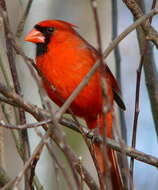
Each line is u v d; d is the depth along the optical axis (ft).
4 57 25.77
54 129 17.97
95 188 21.27
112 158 27.81
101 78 16.34
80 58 28.60
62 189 32.60
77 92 18.24
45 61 28.89
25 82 32.01
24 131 21.31
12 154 36.78
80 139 37.73
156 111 26.18
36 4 34.63
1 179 23.70
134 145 22.44
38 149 16.98
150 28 24.29
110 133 28.35
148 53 26.50
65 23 29.96
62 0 40.52
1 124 18.80
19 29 22.36
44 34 29.45
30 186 20.54
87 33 41.37
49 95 28.17
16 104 22.24
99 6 41.22
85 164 37.35
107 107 16.21
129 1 24.34
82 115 30.30
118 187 27.81
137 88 22.99
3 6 21.50
